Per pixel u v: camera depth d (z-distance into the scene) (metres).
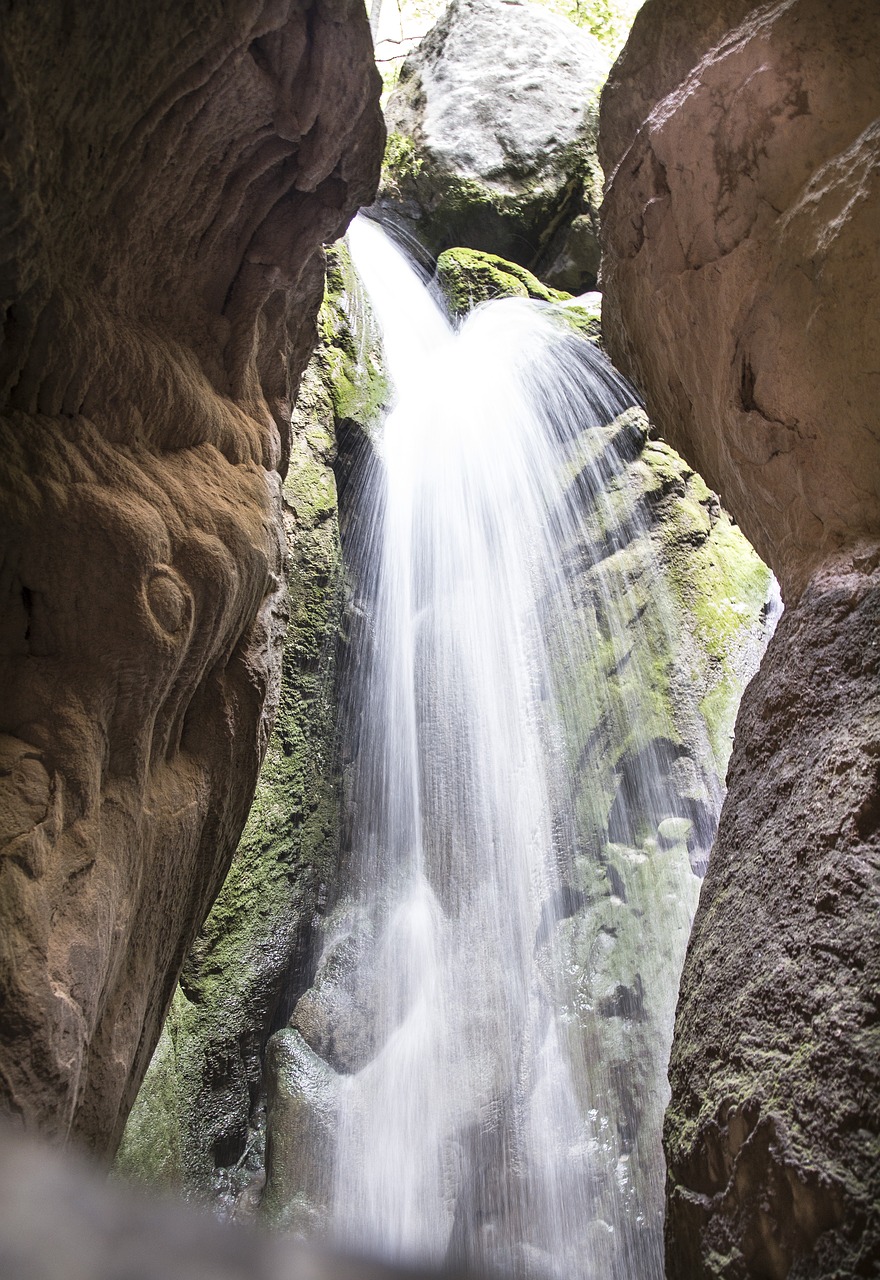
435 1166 6.40
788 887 2.19
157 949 2.88
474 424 9.31
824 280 2.63
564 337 9.60
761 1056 2.03
